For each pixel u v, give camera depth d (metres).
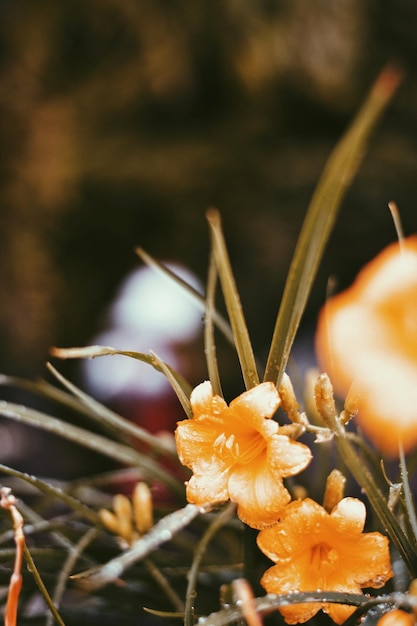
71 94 4.18
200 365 2.91
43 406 3.50
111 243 3.94
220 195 3.68
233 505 0.71
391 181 3.45
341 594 0.61
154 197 3.77
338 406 0.82
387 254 0.64
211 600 0.85
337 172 0.64
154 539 0.64
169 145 3.95
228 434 0.63
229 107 3.98
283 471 0.59
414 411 0.59
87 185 3.91
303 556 0.63
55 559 0.84
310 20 3.83
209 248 3.61
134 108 4.08
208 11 3.90
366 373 0.60
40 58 4.19
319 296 3.27
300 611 0.62
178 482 0.89
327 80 3.80
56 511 1.33
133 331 1.94
